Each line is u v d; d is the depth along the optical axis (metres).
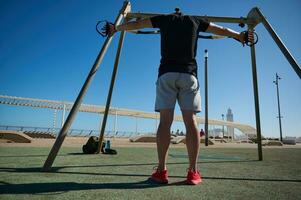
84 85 2.54
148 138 15.98
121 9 3.15
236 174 2.38
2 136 9.11
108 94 4.10
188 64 2.01
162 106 1.99
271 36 3.07
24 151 4.39
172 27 2.08
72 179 1.91
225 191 1.63
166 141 1.93
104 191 1.55
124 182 1.86
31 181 1.78
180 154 4.88
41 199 1.33
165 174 1.88
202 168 2.80
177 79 1.97
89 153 4.26
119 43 3.86
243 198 1.46
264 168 2.88
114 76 4.00
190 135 1.94
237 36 2.41
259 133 3.96
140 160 3.39
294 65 2.80
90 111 19.42
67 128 2.38
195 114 2.02
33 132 15.90
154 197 1.43
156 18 2.23
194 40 2.10
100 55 2.65
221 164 3.25
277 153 6.04
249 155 5.05
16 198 1.33
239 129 37.25
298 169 2.82
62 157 3.55
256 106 3.92
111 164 2.89
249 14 3.47
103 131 4.25
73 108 2.43
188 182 1.84
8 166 2.48
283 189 1.73
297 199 1.46
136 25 2.35
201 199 1.41
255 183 1.94
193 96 1.99
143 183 1.84
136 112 22.19
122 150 5.73
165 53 2.05
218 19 3.42
